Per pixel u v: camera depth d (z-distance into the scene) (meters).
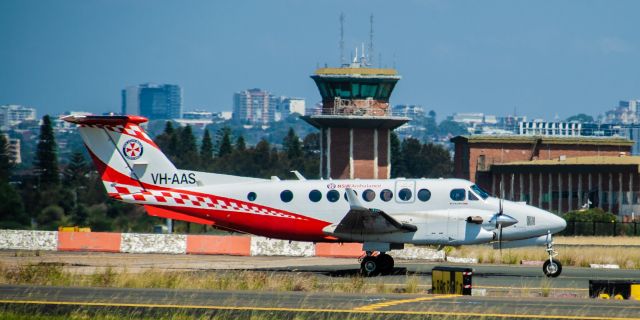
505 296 110.00
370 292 115.06
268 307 96.12
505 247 142.00
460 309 94.56
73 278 123.38
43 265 133.88
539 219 139.62
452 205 140.38
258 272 134.38
